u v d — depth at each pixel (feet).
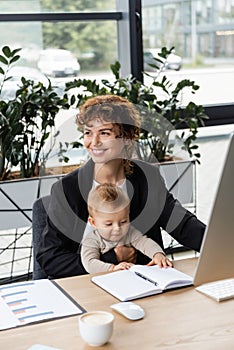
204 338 5.13
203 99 13.52
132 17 12.41
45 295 6.02
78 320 5.35
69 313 5.61
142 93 11.23
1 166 10.62
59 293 6.08
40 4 11.80
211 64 13.55
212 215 5.16
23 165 10.71
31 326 5.37
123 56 12.67
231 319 5.49
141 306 5.78
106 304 5.82
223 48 13.64
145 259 7.18
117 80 11.21
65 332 5.25
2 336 5.20
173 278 6.28
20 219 10.73
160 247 6.98
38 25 11.78
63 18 11.95
